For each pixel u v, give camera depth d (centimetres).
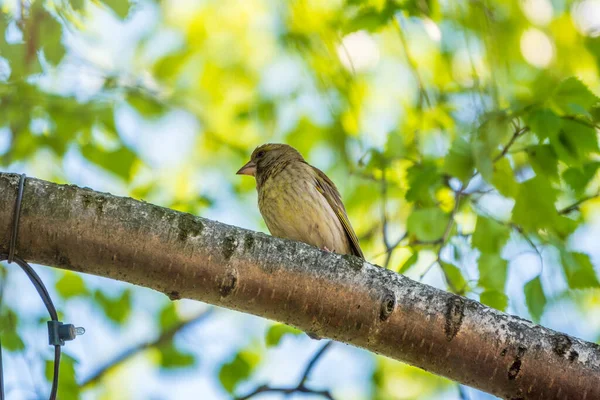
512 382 676
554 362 672
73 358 1081
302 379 1159
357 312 686
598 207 1377
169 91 1515
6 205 653
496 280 955
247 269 681
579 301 1364
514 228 1012
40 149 1302
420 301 688
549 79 1475
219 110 1688
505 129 923
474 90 1234
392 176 1212
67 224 659
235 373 1317
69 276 1320
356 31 1331
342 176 1541
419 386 1498
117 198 677
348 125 1534
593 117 939
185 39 1702
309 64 1570
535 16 1531
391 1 1327
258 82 1705
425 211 1004
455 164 973
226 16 1728
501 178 957
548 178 950
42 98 1249
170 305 1438
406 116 1509
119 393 1479
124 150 1311
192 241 675
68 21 956
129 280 677
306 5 1573
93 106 1284
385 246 1107
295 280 684
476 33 1389
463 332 681
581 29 1534
